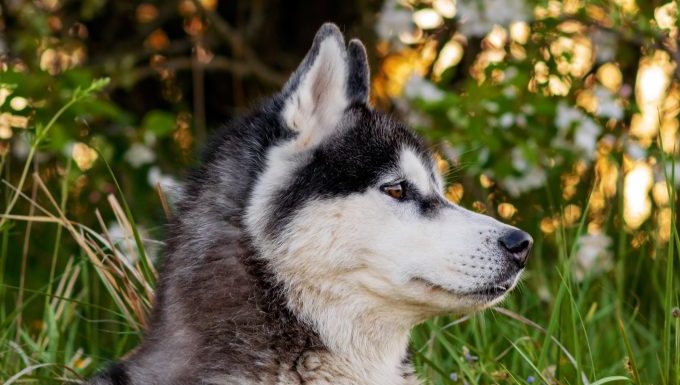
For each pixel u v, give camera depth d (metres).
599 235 8.98
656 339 8.45
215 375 5.57
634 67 11.04
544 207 10.24
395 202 5.79
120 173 11.02
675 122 10.52
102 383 5.76
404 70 11.57
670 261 6.14
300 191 5.68
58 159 10.78
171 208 6.43
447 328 7.83
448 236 5.71
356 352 5.79
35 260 10.37
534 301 8.32
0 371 6.89
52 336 7.30
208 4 12.54
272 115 5.93
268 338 5.66
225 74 13.16
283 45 13.14
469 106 9.28
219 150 6.08
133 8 12.59
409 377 6.19
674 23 9.19
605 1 9.38
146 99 13.04
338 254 5.66
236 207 5.78
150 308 6.66
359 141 5.85
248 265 5.72
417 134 6.34
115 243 7.61
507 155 9.43
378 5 12.13
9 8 11.14
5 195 9.86
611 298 8.66
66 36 11.95
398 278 5.66
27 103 9.41
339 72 5.92
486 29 9.71
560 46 10.09
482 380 7.05
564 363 6.93
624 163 9.60
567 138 9.74
